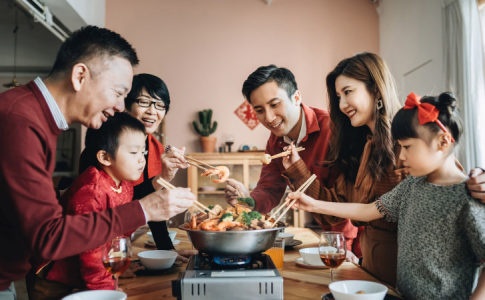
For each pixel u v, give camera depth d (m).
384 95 1.61
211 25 5.29
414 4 4.39
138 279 1.39
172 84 5.21
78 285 1.27
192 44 5.26
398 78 4.83
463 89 3.47
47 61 5.54
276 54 5.29
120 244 1.13
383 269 1.62
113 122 1.43
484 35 3.45
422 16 4.21
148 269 1.47
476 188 1.07
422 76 4.23
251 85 1.94
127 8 5.27
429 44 4.07
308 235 2.37
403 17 4.67
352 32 5.34
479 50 3.42
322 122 2.24
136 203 1.14
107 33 1.23
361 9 5.37
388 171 1.62
